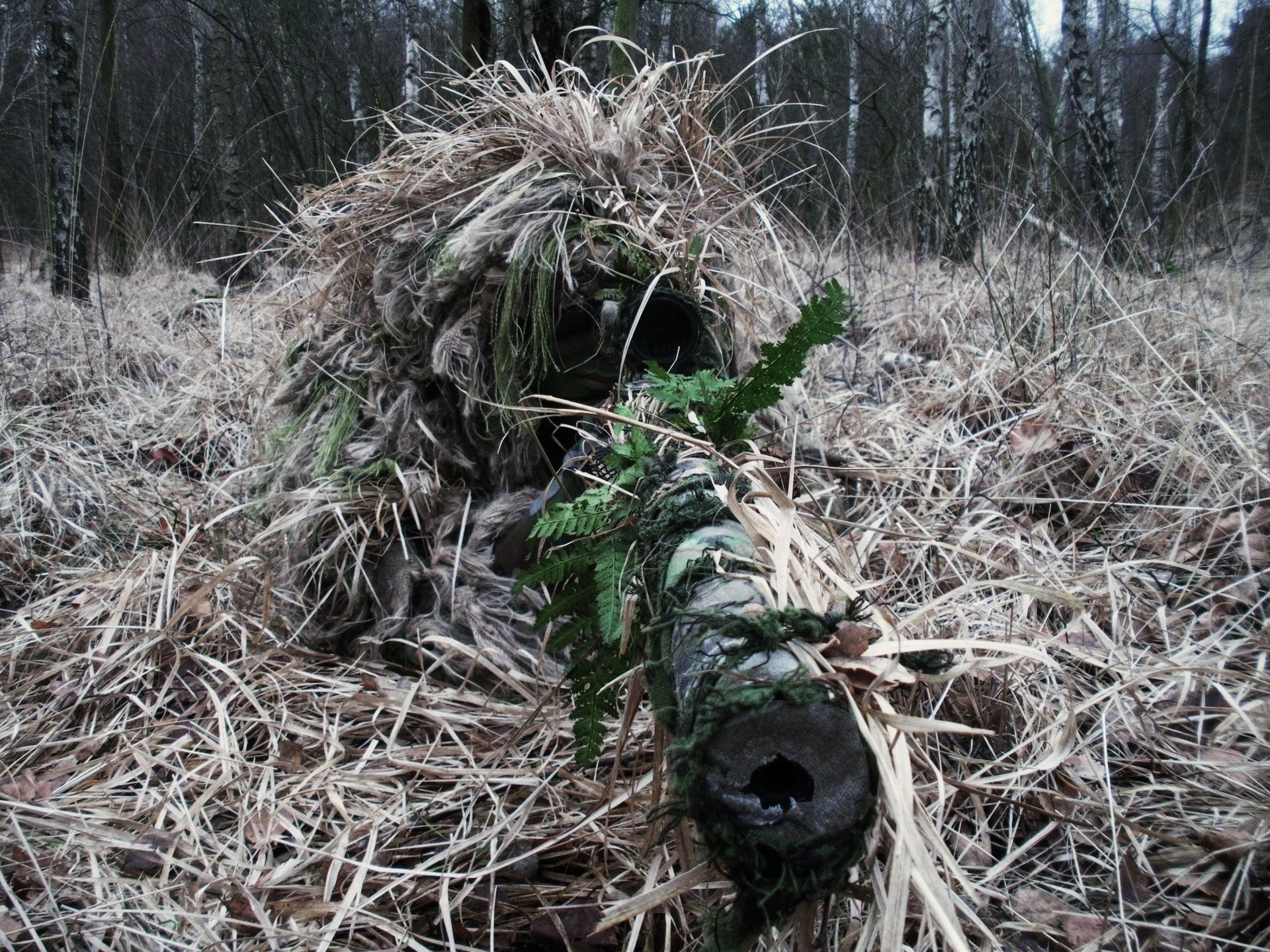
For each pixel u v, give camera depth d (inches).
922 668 46.2
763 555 50.5
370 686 87.4
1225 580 98.1
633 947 57.4
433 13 542.9
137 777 79.0
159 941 60.7
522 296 86.1
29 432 146.6
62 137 251.6
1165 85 380.5
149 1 435.5
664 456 60.5
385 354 94.1
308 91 448.8
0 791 76.6
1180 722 80.1
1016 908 64.2
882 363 158.1
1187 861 66.9
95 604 104.7
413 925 64.4
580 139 92.9
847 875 41.0
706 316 87.9
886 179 278.8
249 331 185.6
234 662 92.7
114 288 245.0
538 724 80.6
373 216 97.7
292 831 71.3
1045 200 165.5
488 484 94.0
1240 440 105.3
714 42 534.3
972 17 343.3
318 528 92.8
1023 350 139.5
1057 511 114.6
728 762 39.4
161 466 151.2
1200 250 189.5
